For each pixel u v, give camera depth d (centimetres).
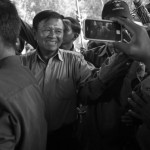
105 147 155
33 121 99
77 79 165
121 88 139
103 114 150
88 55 203
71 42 255
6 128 88
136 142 143
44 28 158
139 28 104
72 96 165
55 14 161
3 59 101
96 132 157
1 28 98
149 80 112
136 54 101
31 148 98
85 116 180
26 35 203
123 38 115
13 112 89
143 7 138
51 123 162
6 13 99
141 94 114
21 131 93
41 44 162
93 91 142
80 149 182
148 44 101
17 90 94
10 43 102
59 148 169
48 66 164
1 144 85
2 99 88
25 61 171
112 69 128
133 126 140
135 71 130
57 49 166
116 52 125
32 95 102
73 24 251
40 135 107
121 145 151
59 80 163
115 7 140
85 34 114
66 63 167
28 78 106
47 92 162
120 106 145
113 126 147
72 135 173
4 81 94
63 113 164
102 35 115
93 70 163
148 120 110
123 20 109
